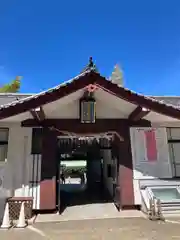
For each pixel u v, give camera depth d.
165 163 8.37
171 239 5.04
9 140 7.93
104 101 8.01
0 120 7.21
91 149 13.27
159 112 7.23
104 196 11.95
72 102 7.91
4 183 7.02
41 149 7.93
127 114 8.20
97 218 6.95
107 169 13.88
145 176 8.12
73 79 6.70
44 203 7.48
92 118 7.56
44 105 6.89
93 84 6.78
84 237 5.25
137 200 7.90
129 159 8.12
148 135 8.48
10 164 7.67
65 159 19.23
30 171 7.74
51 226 6.17
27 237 5.32
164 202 7.22
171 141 8.65
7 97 10.03
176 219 6.62
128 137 8.20
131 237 5.20
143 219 6.69
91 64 6.89
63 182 21.41
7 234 5.55
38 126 7.86
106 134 8.36
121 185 7.95
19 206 7.14
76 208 8.58
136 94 7.05
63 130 7.87
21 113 6.88
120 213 7.48
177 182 8.17
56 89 6.69
